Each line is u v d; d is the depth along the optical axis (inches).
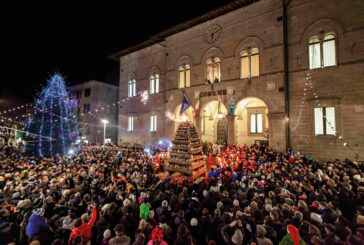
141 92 1146.0
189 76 938.1
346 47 579.2
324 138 603.5
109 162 551.5
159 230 167.3
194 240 189.9
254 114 900.6
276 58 685.3
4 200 263.4
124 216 208.8
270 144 681.0
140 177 373.4
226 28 809.5
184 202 255.0
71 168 477.4
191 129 561.0
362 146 543.2
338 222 171.9
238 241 156.1
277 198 275.9
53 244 148.6
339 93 585.0
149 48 1122.0
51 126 890.1
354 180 332.8
